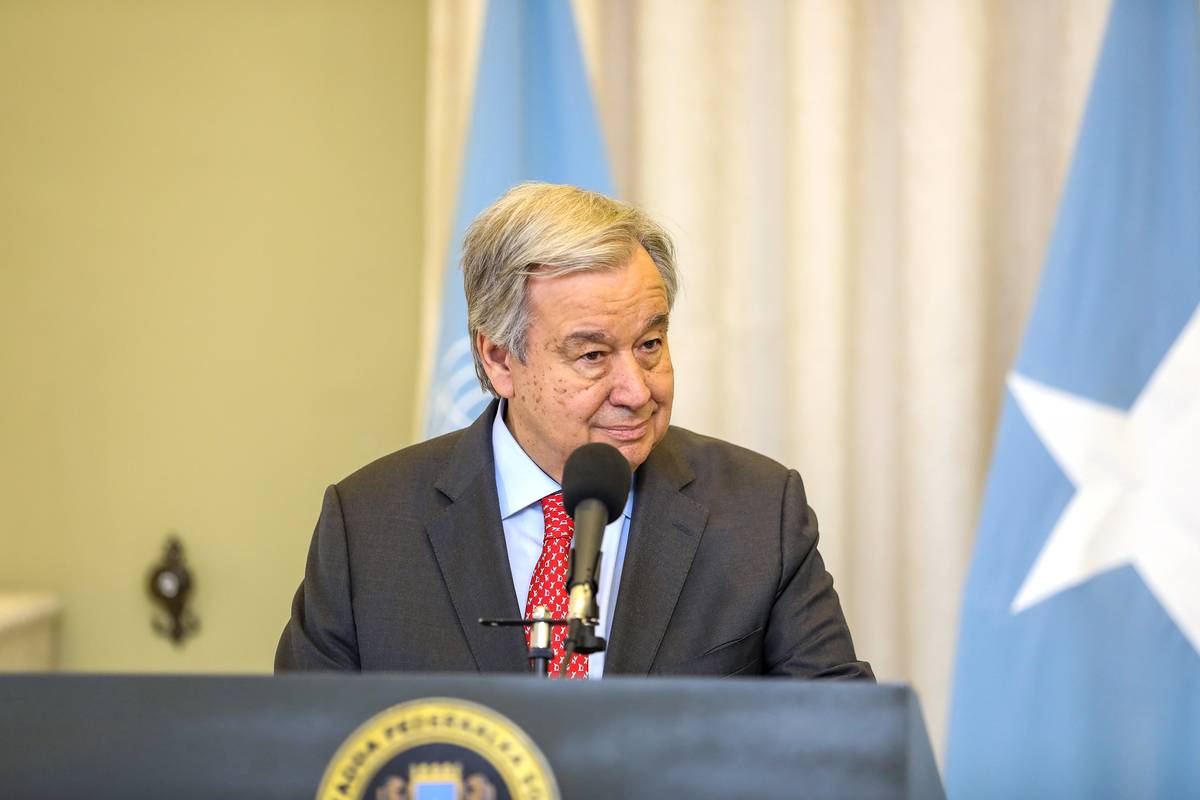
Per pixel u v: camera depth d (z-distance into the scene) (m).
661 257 6.30
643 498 6.62
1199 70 10.11
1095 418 10.01
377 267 11.77
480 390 10.14
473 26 10.78
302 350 11.80
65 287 11.79
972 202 10.85
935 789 3.80
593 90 10.77
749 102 11.26
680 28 11.05
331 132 11.81
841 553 10.97
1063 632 9.95
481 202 10.36
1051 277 10.20
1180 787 9.81
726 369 11.17
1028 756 9.97
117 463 11.79
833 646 6.40
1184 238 10.02
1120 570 9.93
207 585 11.77
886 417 11.45
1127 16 10.23
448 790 3.67
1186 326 9.95
